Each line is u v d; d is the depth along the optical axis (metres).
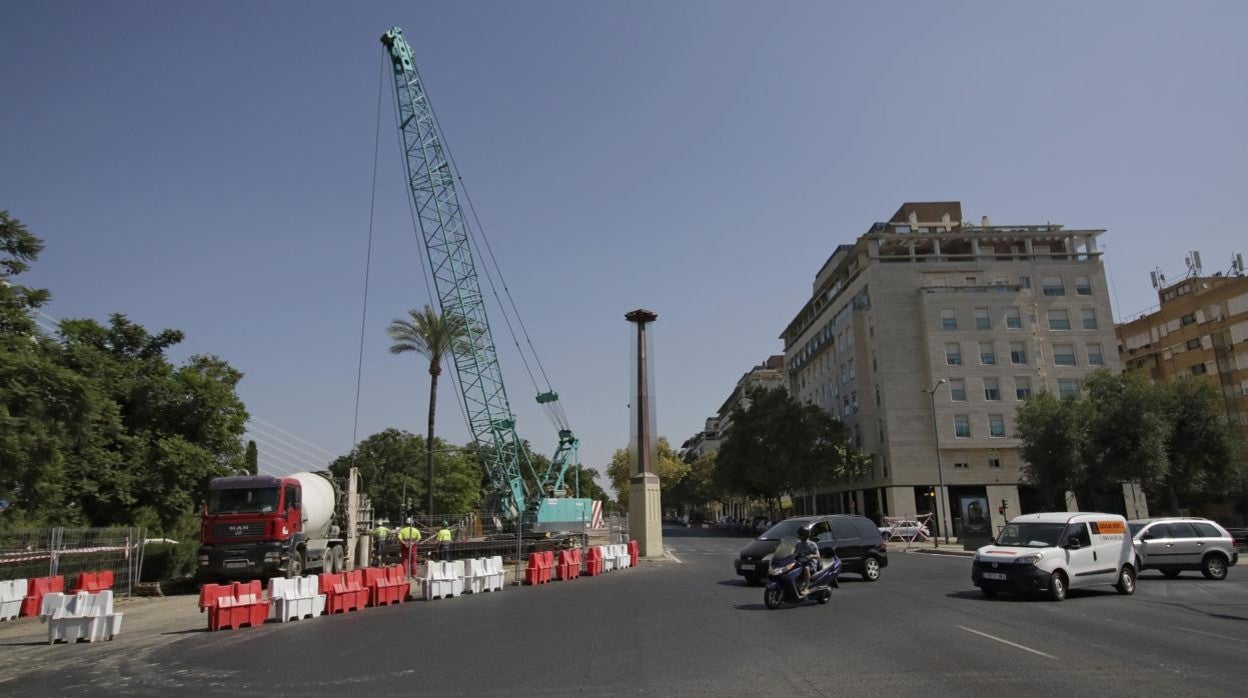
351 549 26.94
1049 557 16.56
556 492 43.53
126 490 26.78
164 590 22.83
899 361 63.47
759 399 68.00
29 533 19.34
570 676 9.30
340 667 10.30
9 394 14.45
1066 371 62.91
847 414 71.19
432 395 41.72
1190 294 71.25
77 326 28.78
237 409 31.36
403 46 45.34
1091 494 43.97
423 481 68.62
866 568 21.34
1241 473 42.72
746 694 8.22
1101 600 16.53
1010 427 61.59
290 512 21.98
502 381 44.28
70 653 12.32
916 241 67.38
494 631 13.26
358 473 28.69
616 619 14.41
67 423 15.67
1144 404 41.69
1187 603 15.88
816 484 65.38
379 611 17.09
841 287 74.81
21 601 17.39
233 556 21.02
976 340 62.94
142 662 11.23
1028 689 8.30
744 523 83.62
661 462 119.25
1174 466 42.72
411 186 44.88
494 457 43.47
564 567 24.41
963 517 60.44
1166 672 9.12
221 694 8.93
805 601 16.59
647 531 32.97
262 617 15.26
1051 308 64.31
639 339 34.59
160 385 28.95
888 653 10.46
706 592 19.16
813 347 84.50
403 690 8.81
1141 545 21.14
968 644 11.13
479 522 40.34
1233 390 66.00
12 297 15.65
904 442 61.78
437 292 43.84
